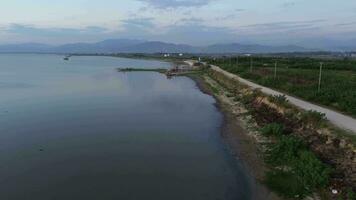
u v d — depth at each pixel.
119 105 37.94
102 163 19.78
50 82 62.12
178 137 25.16
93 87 55.19
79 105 37.62
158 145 23.25
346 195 14.25
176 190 16.25
